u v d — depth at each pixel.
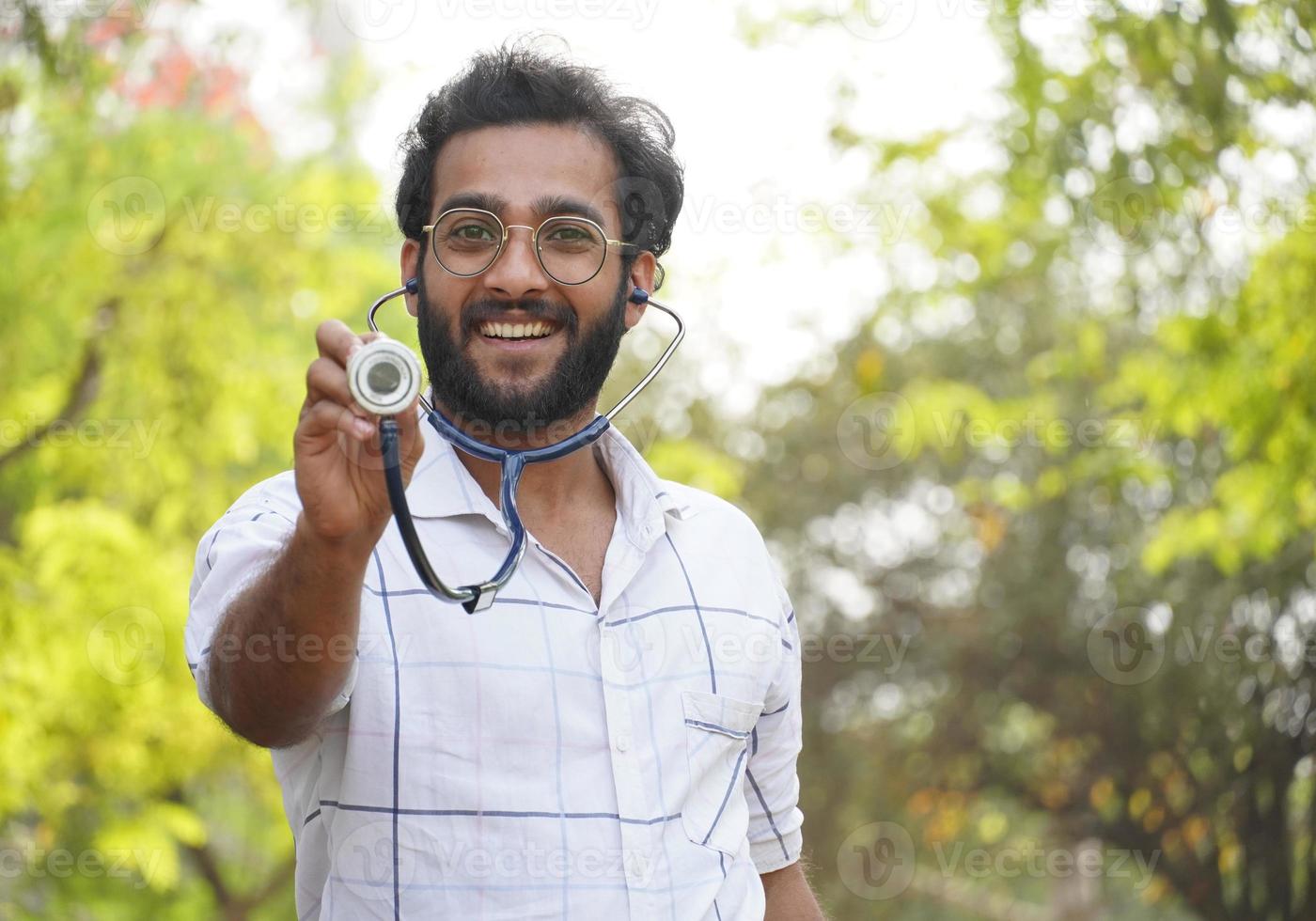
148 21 8.86
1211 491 12.77
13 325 9.49
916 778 19.00
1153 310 9.91
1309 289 8.76
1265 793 14.37
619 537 2.56
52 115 9.34
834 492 19.70
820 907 2.90
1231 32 7.58
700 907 2.37
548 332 2.47
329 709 2.11
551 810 2.29
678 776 2.43
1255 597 13.52
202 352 10.08
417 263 2.58
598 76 2.59
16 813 10.39
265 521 2.33
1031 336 17.05
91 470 10.10
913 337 18.42
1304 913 14.22
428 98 2.60
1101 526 17.19
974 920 21.91
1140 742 16.28
